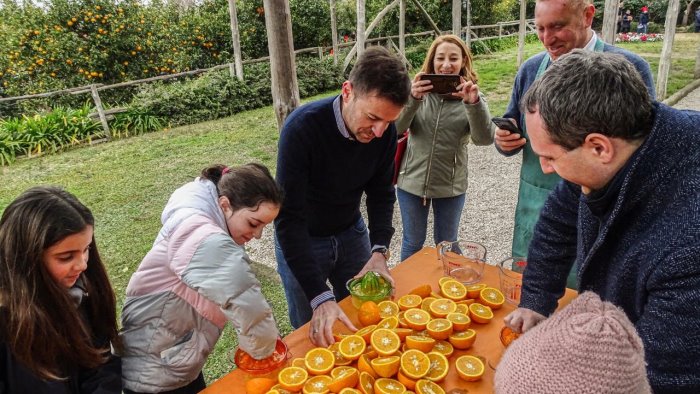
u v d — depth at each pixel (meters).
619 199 1.03
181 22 10.77
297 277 1.84
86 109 8.22
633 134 0.99
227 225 1.55
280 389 1.34
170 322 1.58
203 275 1.34
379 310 1.67
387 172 2.20
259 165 1.60
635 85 0.97
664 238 0.95
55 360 1.31
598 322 0.69
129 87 9.78
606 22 6.67
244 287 1.34
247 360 1.47
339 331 1.63
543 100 1.03
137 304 1.57
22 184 6.07
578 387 0.67
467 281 1.89
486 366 1.42
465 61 2.95
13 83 9.02
